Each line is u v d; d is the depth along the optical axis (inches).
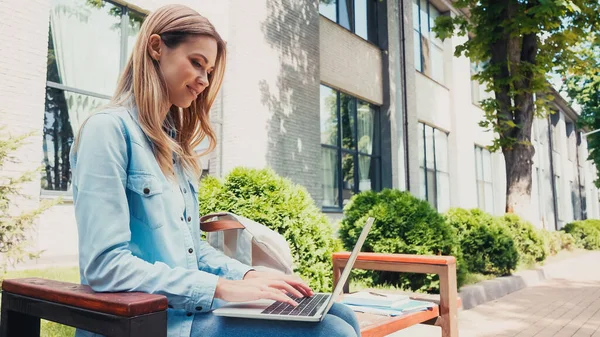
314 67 391.5
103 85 258.1
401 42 503.8
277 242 87.0
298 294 50.2
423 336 153.3
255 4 341.4
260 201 153.1
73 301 39.6
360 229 205.0
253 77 332.5
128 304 35.0
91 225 43.3
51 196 223.8
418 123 550.3
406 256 101.3
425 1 588.4
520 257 333.1
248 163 321.1
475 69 708.7
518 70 368.8
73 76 244.7
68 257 221.5
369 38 484.1
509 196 378.6
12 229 149.4
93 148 45.6
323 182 407.2
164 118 59.2
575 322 182.9
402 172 480.4
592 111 954.1
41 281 47.1
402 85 499.8
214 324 47.8
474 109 692.1
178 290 44.9
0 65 201.0
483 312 200.1
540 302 227.5
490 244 271.6
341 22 446.6
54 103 235.5
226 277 60.1
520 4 354.6
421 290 198.1
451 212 288.8
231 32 326.0
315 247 155.8
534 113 397.1
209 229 85.0
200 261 61.7
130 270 43.2
